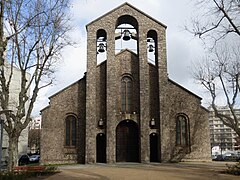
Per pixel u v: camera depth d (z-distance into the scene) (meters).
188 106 36.00
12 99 43.19
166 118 34.50
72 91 35.88
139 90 35.09
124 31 36.34
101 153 35.00
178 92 36.25
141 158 33.47
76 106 35.59
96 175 21.19
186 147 35.22
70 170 25.59
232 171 22.08
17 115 23.38
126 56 36.62
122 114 34.88
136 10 36.78
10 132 22.89
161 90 35.00
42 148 34.41
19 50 24.11
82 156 34.62
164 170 24.94
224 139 111.56
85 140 34.06
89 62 35.50
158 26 36.56
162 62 35.72
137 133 35.53
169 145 34.00
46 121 34.97
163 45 36.12
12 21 22.83
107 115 34.09
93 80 35.09
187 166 29.33
